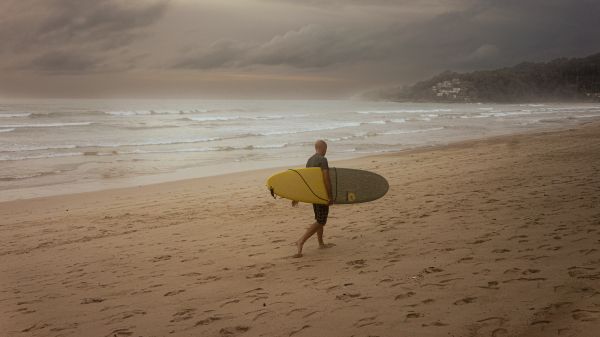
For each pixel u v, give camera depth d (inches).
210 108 3774.6
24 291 218.8
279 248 259.6
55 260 276.7
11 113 2201.0
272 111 3161.9
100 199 499.8
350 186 239.6
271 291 184.4
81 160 819.4
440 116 2456.9
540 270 172.1
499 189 381.4
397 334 131.1
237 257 248.1
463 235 243.1
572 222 245.8
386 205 356.2
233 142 1120.8
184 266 239.9
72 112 2324.1
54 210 448.8
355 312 151.6
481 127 1582.2
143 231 341.4
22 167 741.9
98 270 247.1
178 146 1037.2
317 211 238.1
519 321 130.1
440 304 149.9
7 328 170.1
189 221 365.7
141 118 2091.5
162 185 579.2
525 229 241.1
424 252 219.0
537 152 691.4
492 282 164.6
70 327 166.2
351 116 2445.9
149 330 156.5
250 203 426.0
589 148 695.7
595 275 159.5
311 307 161.0
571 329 121.0
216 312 166.9
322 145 237.8
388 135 1293.1
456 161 642.2
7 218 415.8
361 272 197.6
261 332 144.8
